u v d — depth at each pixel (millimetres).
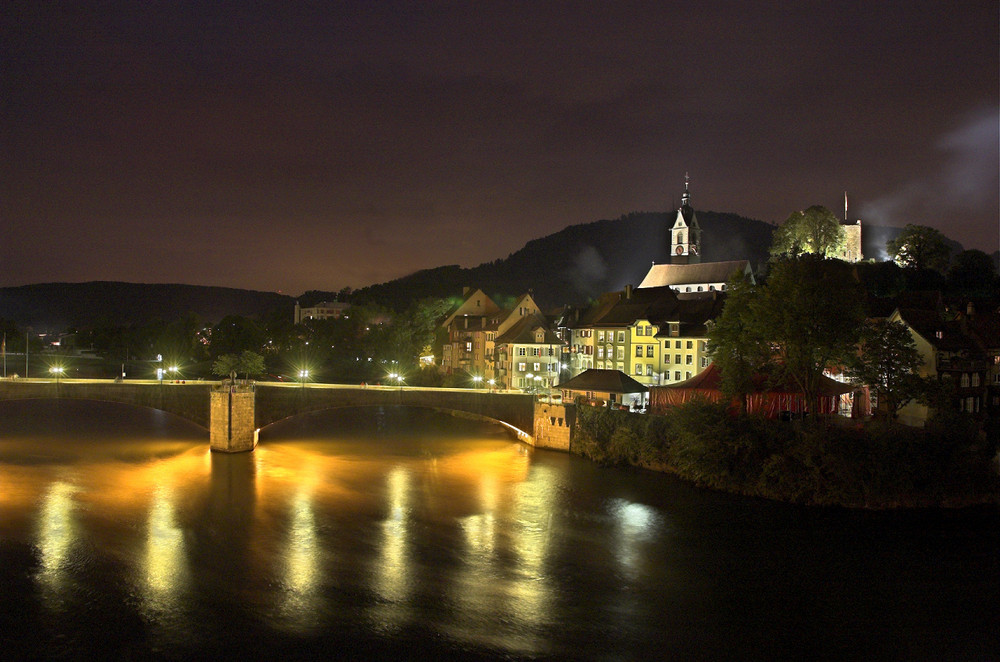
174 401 88375
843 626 40438
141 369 168125
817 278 67438
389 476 72188
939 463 59312
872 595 44188
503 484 68875
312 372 152125
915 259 138000
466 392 89250
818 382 72062
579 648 37594
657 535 54219
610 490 66312
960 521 56500
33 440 89062
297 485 68188
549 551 51062
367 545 51875
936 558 49531
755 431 64750
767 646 38250
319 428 102125
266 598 42688
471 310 151625
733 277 72250
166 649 36625
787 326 65375
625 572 47438
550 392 99125
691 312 105438
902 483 58750
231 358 143250
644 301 115312
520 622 40281
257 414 87312
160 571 46406
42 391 85875
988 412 78000
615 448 77125
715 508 60344
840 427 62656
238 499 62969
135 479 69688
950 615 41750
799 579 46375
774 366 69188
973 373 76938
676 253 159000
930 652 37844
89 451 82812
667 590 44781
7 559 47875
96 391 87312
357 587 44469
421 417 113562
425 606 42031
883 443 59219
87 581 44656
